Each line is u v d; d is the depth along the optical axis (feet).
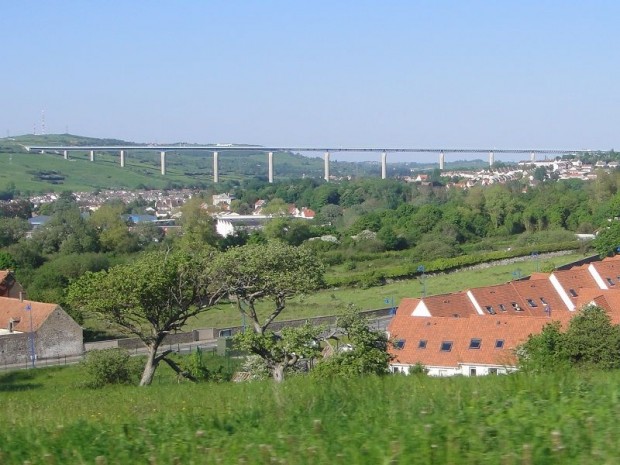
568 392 38.45
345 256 346.13
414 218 394.93
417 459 29.09
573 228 408.87
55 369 177.37
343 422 35.40
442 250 346.13
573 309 181.88
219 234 378.32
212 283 124.47
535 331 137.59
